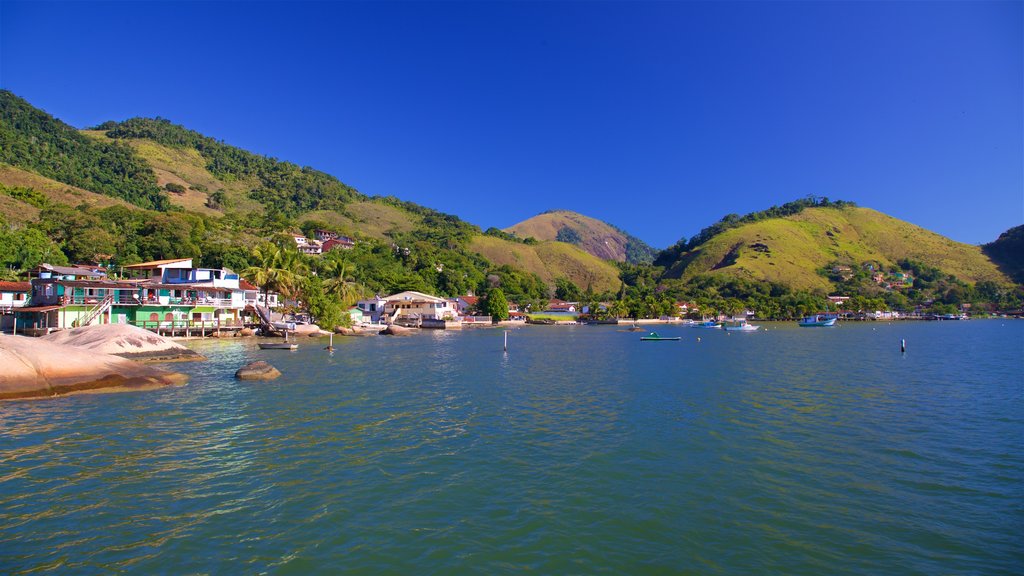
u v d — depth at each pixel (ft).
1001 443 66.33
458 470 55.72
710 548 39.19
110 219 374.63
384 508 45.75
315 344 220.64
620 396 100.17
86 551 37.47
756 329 401.29
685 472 55.62
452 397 97.91
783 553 38.42
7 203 349.00
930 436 69.97
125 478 52.06
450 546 39.09
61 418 75.82
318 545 39.01
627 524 43.11
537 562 36.99
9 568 35.04
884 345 245.65
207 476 53.01
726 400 96.07
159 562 36.22
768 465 57.93
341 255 505.66
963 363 160.35
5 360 89.76
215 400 91.35
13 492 47.96
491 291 493.36
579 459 59.77
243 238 452.35
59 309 177.06
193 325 215.51
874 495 49.39
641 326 508.53
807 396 100.37
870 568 36.35
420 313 396.16
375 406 88.28
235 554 37.52
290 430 71.31
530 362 164.45
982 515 44.83
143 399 91.09
